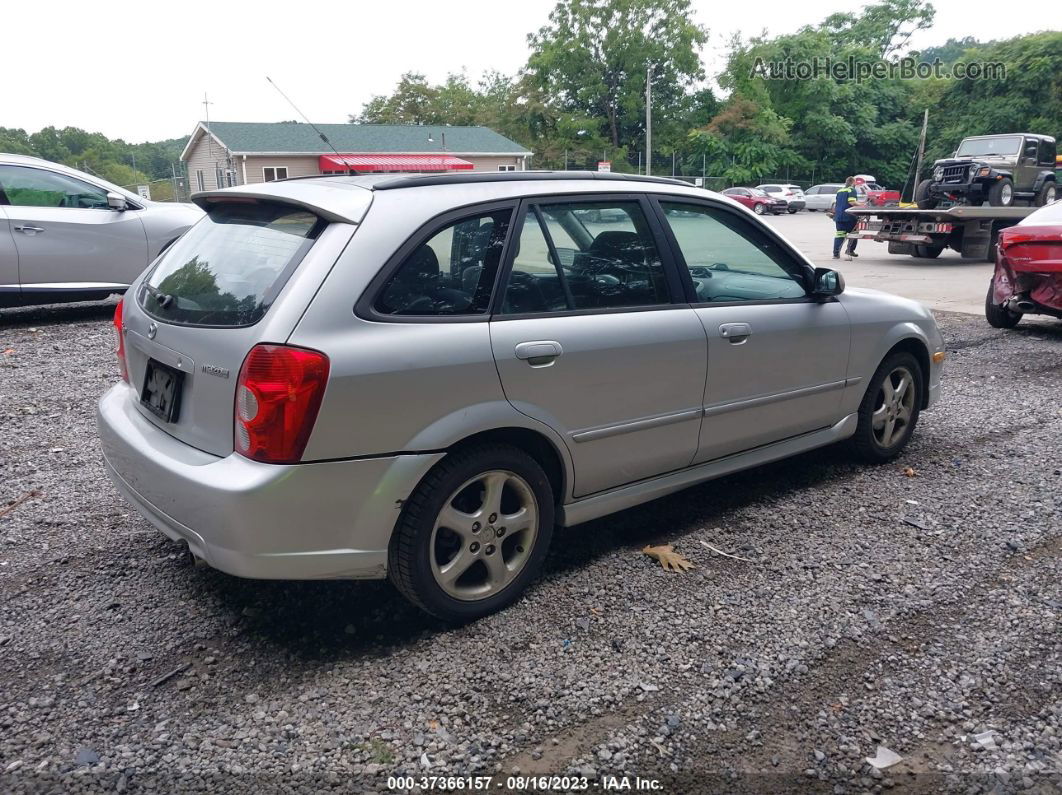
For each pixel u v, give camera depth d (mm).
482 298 3238
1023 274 8969
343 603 3488
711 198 4160
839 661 3094
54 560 3844
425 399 3010
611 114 60719
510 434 3354
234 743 2656
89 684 2943
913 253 18594
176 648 3160
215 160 44594
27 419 5918
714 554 3943
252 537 2812
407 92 70750
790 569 3797
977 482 4844
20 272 8734
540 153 60500
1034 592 3574
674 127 61125
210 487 2814
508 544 3463
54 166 9062
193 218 9844
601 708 2838
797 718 2793
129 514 4355
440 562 3234
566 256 3529
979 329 9891
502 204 3363
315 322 2842
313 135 45250
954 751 2643
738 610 3443
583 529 4223
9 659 3084
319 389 2791
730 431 4148
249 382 2803
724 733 2725
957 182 19141
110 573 3729
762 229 4355
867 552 3959
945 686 2949
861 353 4742
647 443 3791
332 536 2938
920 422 6098
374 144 46875
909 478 4918
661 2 58594
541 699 2879
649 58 56750
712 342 3938
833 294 4430
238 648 3164
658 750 2646
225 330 2953
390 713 2805
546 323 3375
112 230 9219
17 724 2734
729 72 62375
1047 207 9336
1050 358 8289
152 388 3357
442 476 3107
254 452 2818
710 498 4633
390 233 3049
